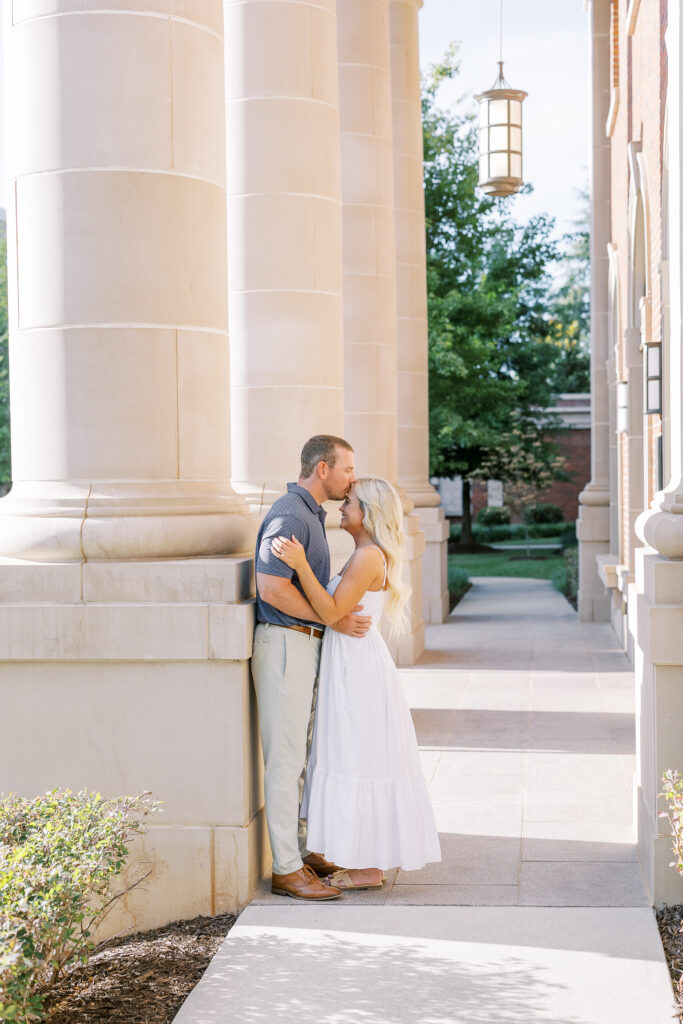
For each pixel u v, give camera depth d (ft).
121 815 13.08
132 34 15.35
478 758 24.99
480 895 15.87
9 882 11.41
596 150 52.21
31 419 15.76
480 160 39.11
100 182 15.31
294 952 13.87
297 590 15.70
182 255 15.76
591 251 52.29
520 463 100.27
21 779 15.85
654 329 29.32
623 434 42.57
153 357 15.61
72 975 13.57
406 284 49.98
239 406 25.63
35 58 15.48
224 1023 12.01
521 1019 12.00
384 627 38.86
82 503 15.49
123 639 15.44
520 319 103.81
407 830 15.87
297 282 25.34
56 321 15.47
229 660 15.42
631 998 12.46
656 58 28.48
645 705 16.71
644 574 16.94
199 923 15.33
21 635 15.57
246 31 25.16
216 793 15.60
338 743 15.96
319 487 16.44
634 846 18.25
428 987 12.80
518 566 88.33
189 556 15.96
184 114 15.76
